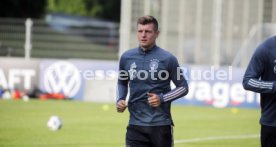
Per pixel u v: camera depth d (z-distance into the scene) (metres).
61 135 40.88
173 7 71.44
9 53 74.69
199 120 51.25
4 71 67.00
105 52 80.38
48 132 42.16
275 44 21.36
